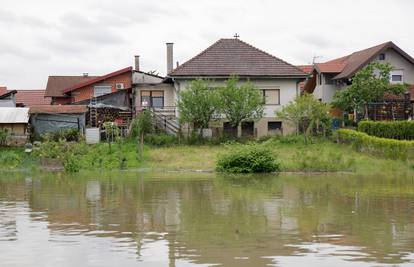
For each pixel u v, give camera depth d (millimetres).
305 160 31156
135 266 10758
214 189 22703
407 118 43031
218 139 40562
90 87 49688
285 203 18562
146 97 45625
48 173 31422
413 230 13906
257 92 41719
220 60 45406
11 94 51719
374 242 12586
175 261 11070
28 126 41906
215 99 40406
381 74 43812
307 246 12227
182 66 44719
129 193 21500
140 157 35250
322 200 19250
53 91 56188
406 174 28703
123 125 41906
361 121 40062
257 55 46031
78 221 15414
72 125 42312
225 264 10836
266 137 41062
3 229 14312
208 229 14133
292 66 45281
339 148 37406
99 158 35125
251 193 21297
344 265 10711
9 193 21781
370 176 27891
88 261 11141
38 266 10820
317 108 40125
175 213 16625
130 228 14344
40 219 15781
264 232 13734
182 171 31438
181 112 40656
